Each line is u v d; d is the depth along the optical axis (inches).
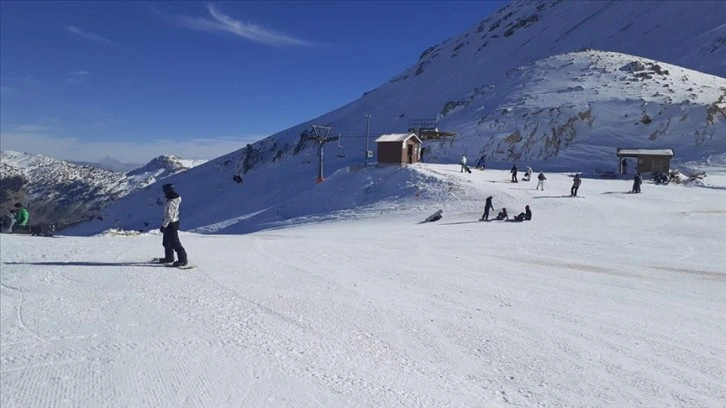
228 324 246.4
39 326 244.4
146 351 210.1
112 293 307.3
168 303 284.2
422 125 3058.6
